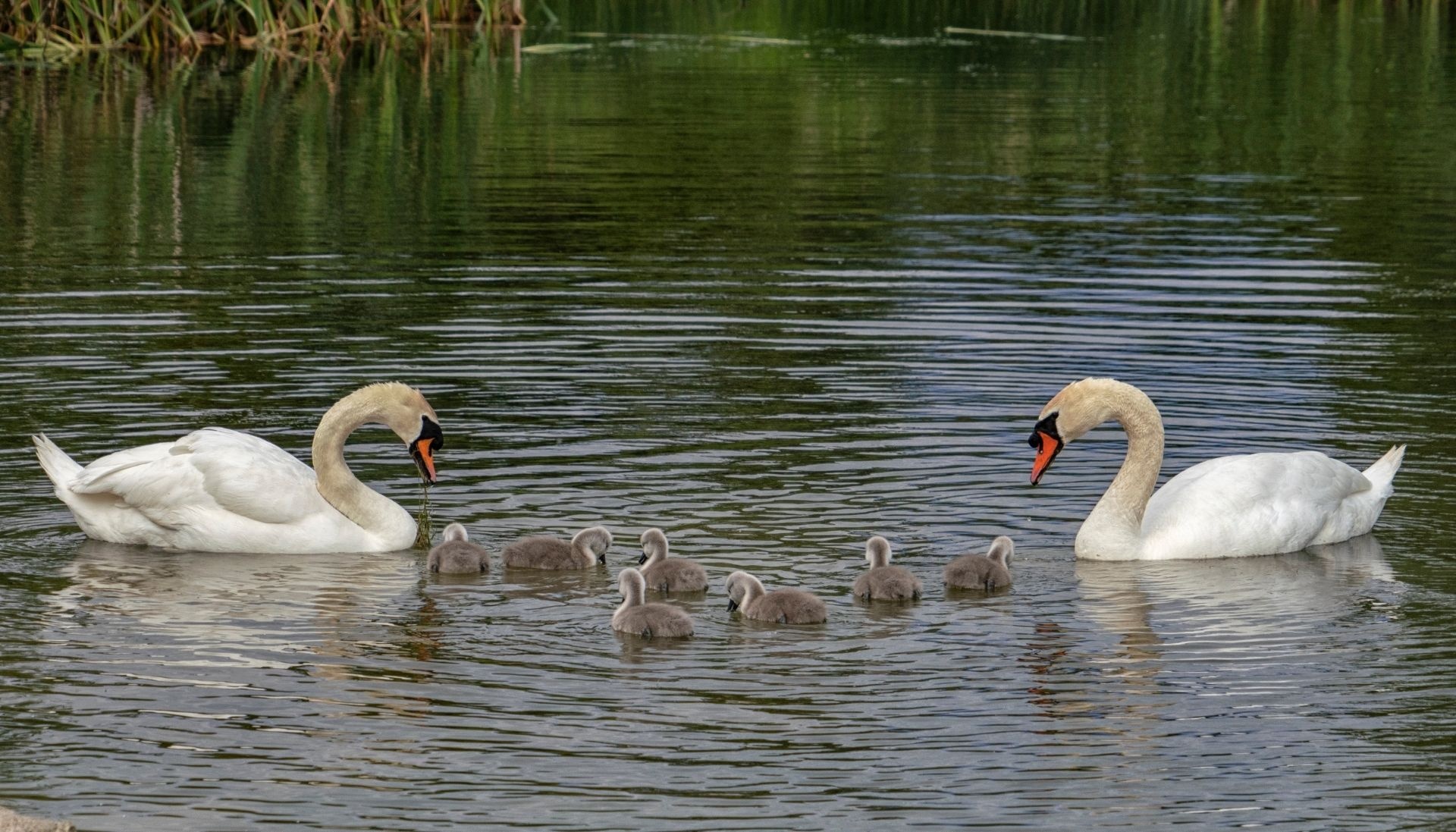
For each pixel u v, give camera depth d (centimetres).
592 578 1328
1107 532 1384
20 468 1559
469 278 2317
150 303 2155
